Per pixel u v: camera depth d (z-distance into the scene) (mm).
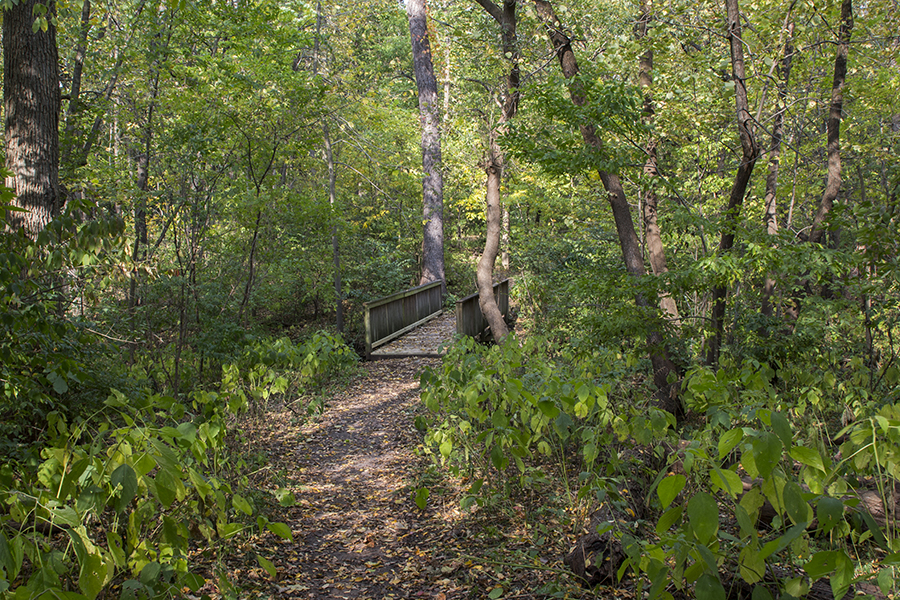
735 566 2748
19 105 5230
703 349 6512
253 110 7406
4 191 3324
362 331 13008
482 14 9547
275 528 2219
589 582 3156
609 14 8562
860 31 7617
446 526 4262
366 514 4594
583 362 5445
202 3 7762
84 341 3711
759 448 1775
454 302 17531
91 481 2059
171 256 7203
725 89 6957
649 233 8180
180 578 2305
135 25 7758
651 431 3221
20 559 1635
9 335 3141
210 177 7336
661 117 7562
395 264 15992
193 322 6910
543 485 4531
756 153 6086
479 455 4617
